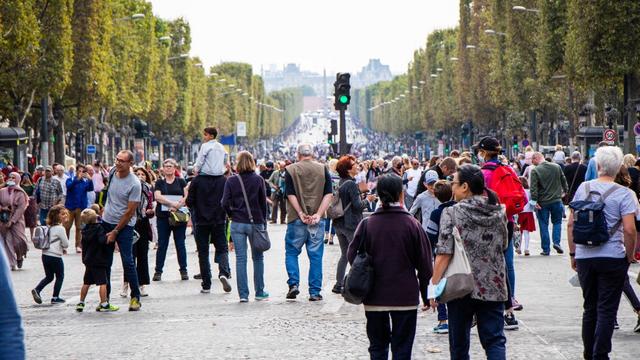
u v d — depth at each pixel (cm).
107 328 2411
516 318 2364
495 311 1551
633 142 7744
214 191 3078
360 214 2894
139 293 2739
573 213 1775
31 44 7288
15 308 779
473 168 1562
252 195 2802
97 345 2161
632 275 3228
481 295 1533
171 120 17275
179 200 3453
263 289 2931
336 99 4391
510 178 2183
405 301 1556
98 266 2733
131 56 12812
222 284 3125
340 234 2909
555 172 3956
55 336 2306
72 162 10994
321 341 2128
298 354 1984
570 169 4506
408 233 1562
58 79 8306
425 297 1609
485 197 1557
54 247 2958
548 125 13012
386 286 1556
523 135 14525
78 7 9462
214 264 4016
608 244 1755
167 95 15262
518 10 11556
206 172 3072
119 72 11938
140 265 3041
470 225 1531
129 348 2111
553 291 2875
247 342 2139
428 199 2416
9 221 3962
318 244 2817
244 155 2823
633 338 2100
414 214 2441
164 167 3459
